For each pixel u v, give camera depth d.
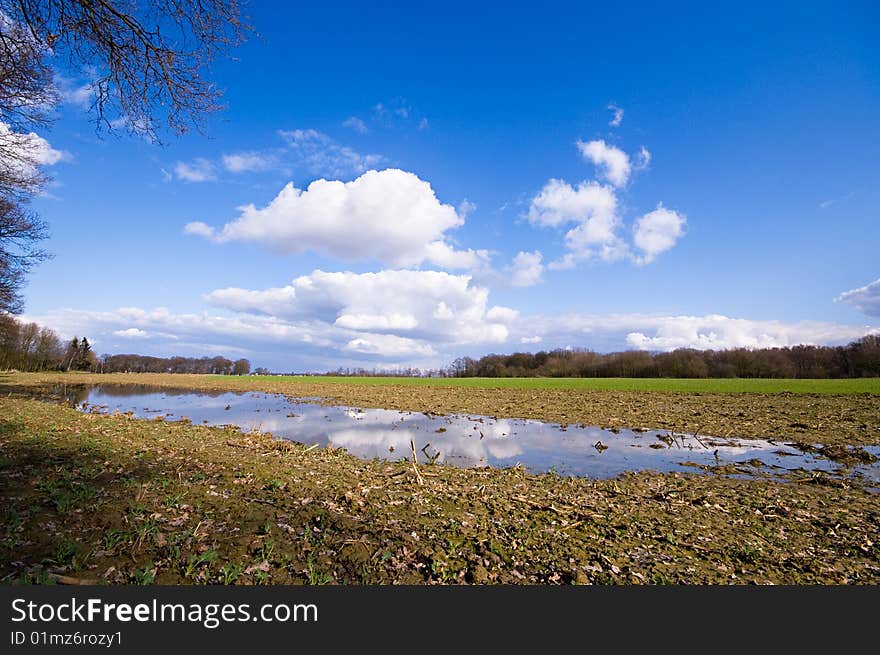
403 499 8.78
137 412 27.23
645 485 11.47
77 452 10.29
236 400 37.72
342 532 6.68
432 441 17.95
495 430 20.97
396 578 5.58
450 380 76.81
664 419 24.48
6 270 20.89
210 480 8.86
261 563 5.62
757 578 6.14
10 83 7.86
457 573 5.80
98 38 6.05
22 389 38.44
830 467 14.02
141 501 7.14
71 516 6.35
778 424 22.39
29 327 86.12
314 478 9.92
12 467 8.62
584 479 12.01
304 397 40.91
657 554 6.78
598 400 35.53
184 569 5.32
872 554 7.16
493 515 8.12
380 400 36.69
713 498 10.29
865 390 39.88
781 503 9.94
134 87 6.61
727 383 53.66
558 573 5.96
